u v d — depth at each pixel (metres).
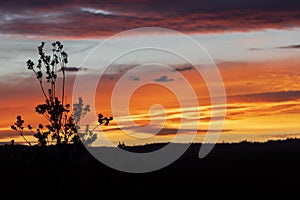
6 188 25.75
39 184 26.06
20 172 26.08
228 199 26.94
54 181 26.09
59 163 25.95
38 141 25.39
